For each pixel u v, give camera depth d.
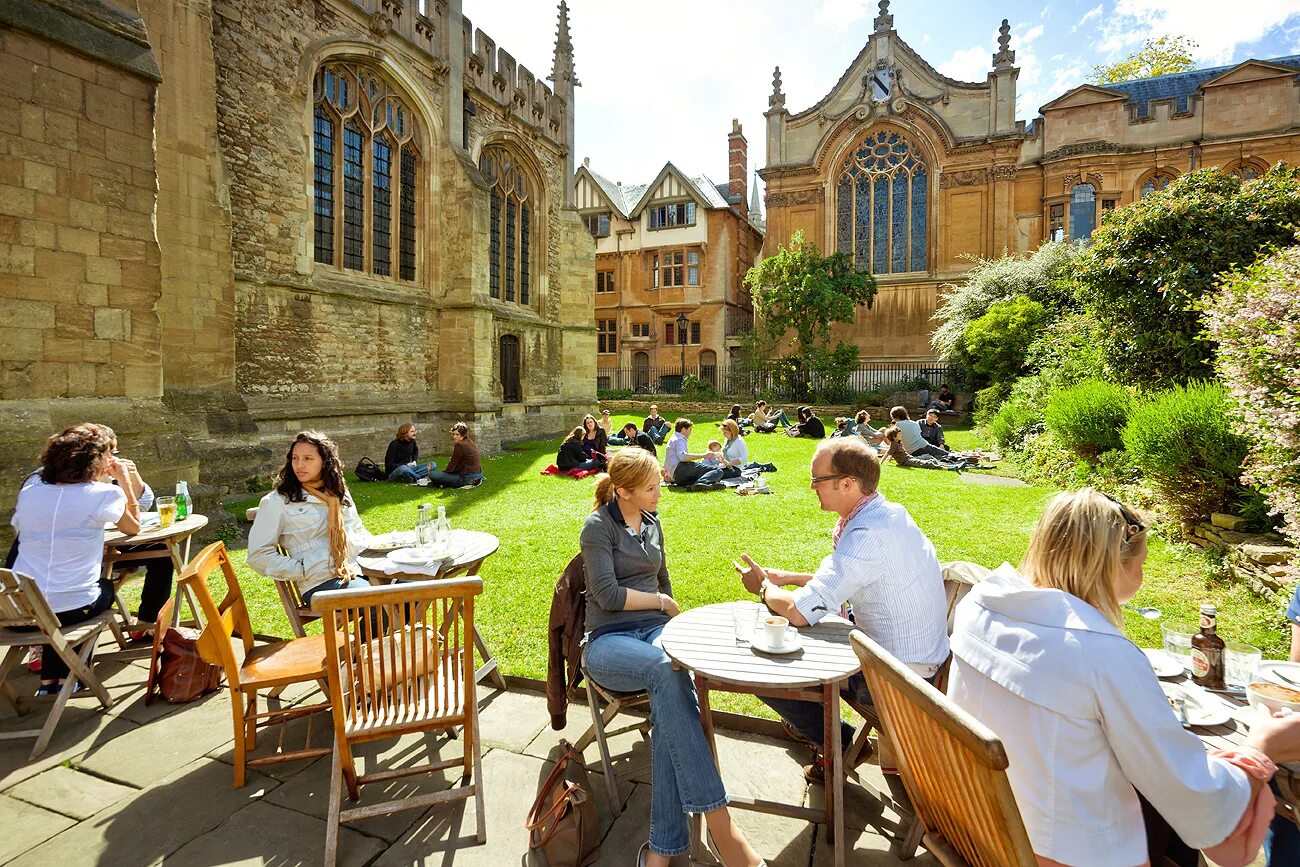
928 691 1.61
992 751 1.39
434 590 2.64
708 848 2.62
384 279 15.19
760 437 19.19
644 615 3.06
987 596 1.90
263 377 12.20
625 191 41.75
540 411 21.34
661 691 2.50
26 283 6.21
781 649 2.50
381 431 14.66
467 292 16.28
